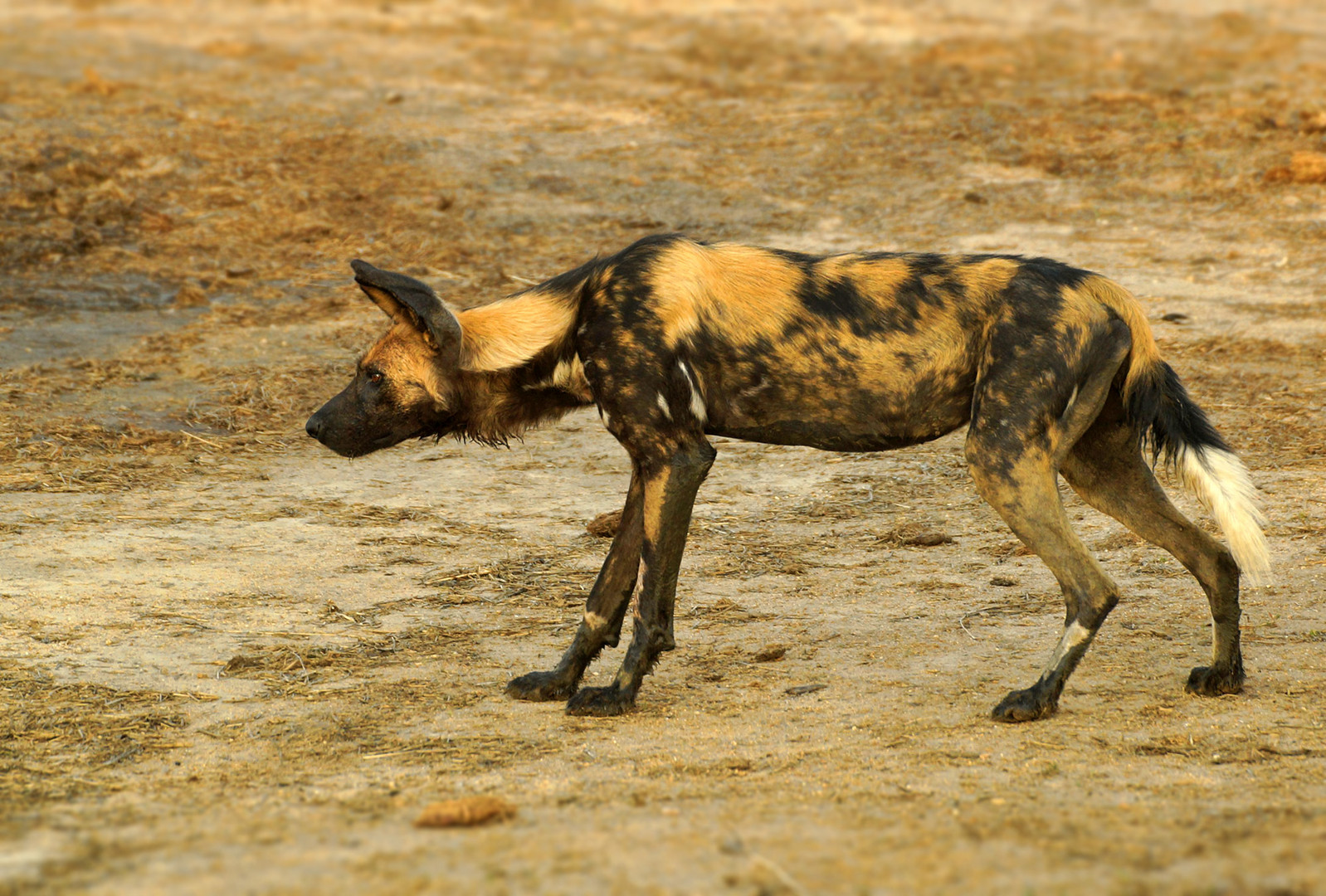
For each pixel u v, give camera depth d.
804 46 97.88
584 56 94.00
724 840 12.89
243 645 22.69
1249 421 36.00
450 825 13.88
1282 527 27.98
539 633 23.61
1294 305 47.12
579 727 18.86
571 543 28.97
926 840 12.89
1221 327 45.06
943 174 63.22
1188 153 64.19
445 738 18.34
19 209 57.16
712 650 22.62
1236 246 53.81
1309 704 19.09
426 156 66.81
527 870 11.96
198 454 35.16
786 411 19.83
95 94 77.50
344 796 15.66
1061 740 17.67
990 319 19.05
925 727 18.42
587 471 34.50
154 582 25.89
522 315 20.66
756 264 19.78
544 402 21.34
